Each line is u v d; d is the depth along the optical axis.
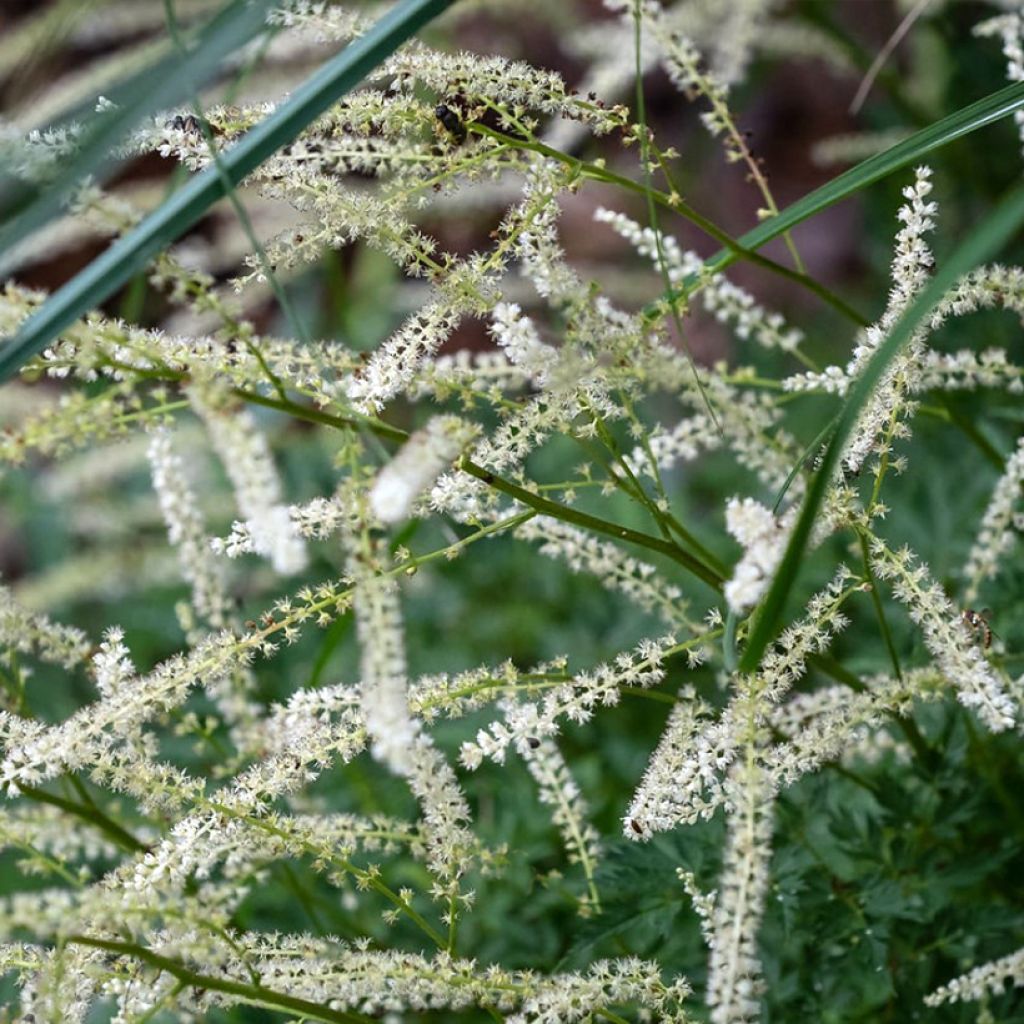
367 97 4.17
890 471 7.45
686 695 4.49
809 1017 5.26
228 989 4.06
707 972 5.50
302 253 4.21
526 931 6.19
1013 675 5.75
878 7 11.16
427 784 4.35
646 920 5.21
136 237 3.70
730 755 4.09
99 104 4.18
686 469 9.38
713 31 7.92
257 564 8.35
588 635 8.07
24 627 4.93
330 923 6.39
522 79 4.19
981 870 5.42
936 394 5.42
